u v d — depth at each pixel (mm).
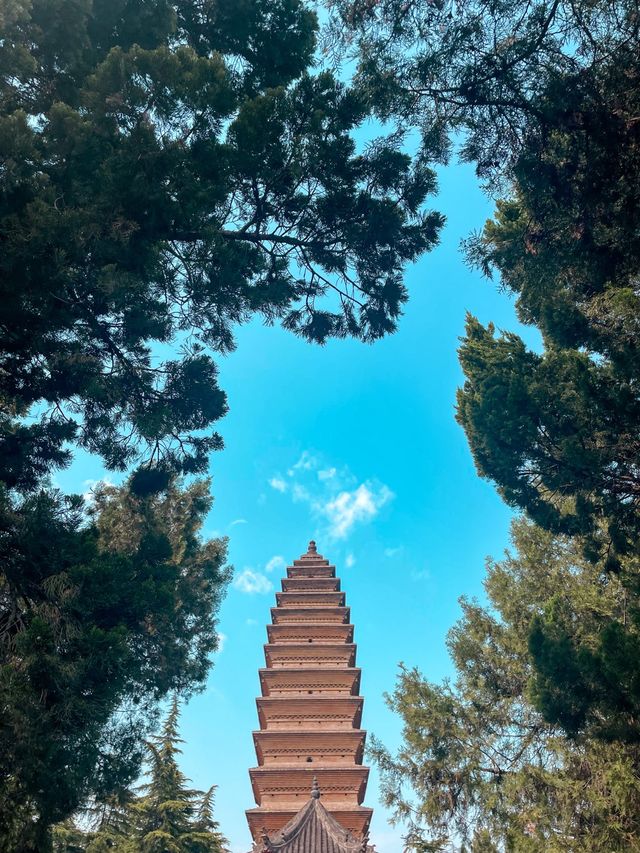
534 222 20219
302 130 18125
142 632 20375
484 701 37750
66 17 18172
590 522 23406
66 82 18969
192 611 33594
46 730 14617
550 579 37062
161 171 16734
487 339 27812
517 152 18281
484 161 18531
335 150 18281
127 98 16656
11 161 15883
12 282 15812
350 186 18828
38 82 18781
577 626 26891
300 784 39281
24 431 20078
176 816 50062
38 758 13969
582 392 21203
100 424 20219
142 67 16828
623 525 22719
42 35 18188
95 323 18359
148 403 19766
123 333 18672
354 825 38000
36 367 18625
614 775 27844
